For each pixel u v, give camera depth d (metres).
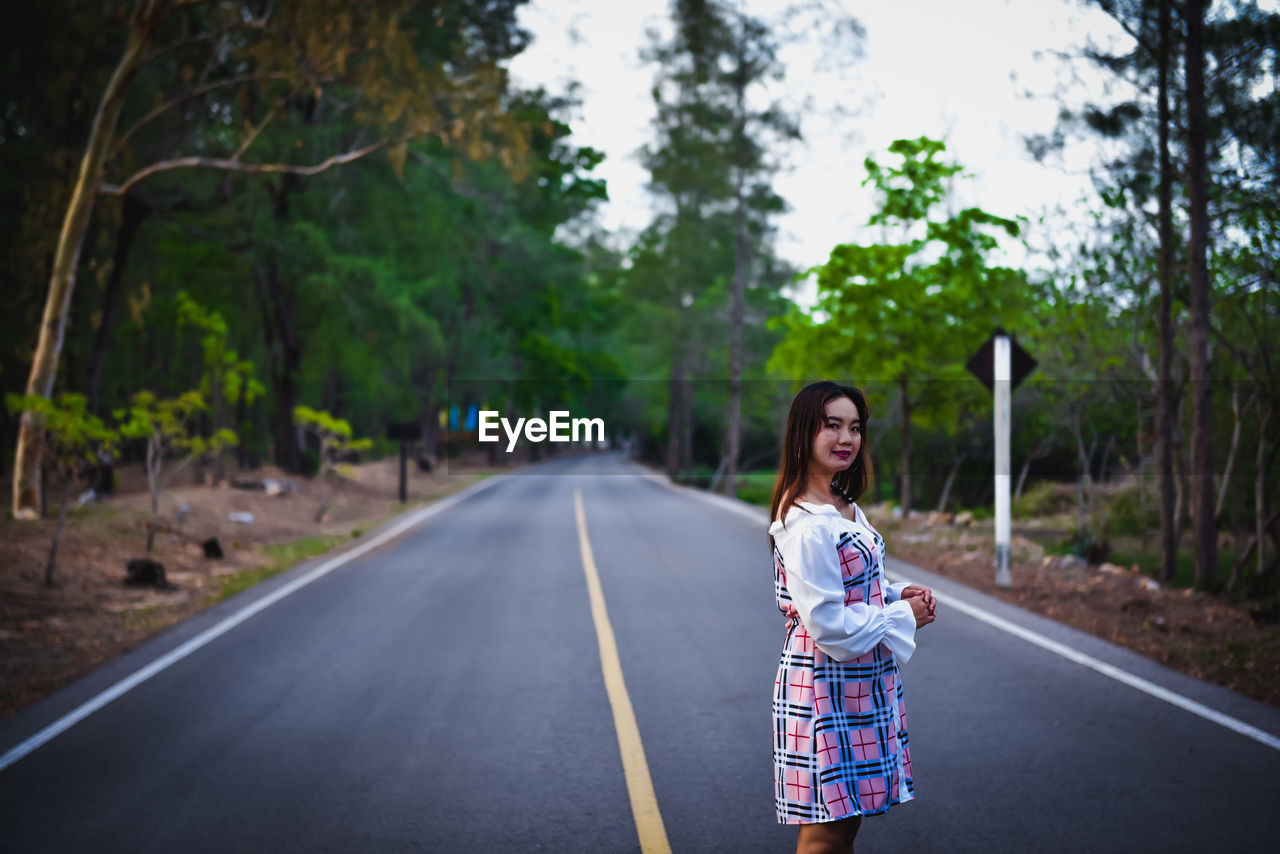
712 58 32.12
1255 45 12.03
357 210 31.73
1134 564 15.90
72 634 9.81
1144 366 15.70
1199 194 12.54
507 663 8.30
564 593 12.05
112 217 21.91
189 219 27.38
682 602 11.34
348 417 54.03
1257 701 6.85
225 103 26.14
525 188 41.22
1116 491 25.16
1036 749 5.80
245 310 32.34
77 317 27.36
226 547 17.64
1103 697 6.95
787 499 3.06
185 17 19.19
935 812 4.84
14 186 22.77
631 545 17.56
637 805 5.00
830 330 22.56
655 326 51.31
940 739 6.02
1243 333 13.72
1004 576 12.12
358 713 6.78
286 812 4.95
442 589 12.45
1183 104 12.74
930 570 13.79
